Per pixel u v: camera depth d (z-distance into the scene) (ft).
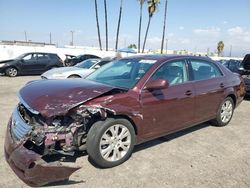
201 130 18.79
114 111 12.03
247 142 16.81
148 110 13.69
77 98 11.55
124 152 13.14
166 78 15.01
